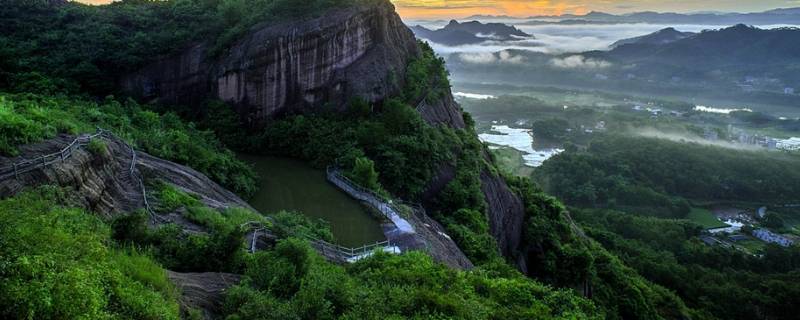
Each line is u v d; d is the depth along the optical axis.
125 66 49.50
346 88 48.16
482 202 42.00
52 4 59.59
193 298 14.54
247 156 45.62
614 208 109.19
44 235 11.84
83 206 18.83
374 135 41.94
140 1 63.12
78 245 12.31
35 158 18.91
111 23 54.47
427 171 40.34
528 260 49.78
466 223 38.31
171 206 23.41
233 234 18.55
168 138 34.28
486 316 17.83
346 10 49.72
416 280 19.84
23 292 9.48
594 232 75.25
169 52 50.28
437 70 58.38
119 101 48.09
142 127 37.78
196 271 17.48
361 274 20.19
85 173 20.48
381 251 23.17
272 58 47.44
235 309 14.36
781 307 60.31
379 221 31.48
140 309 11.61
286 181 39.31
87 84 48.16
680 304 54.41
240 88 48.12
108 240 15.60
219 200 28.84
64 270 10.73
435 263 23.72
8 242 10.78
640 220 90.75
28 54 49.03
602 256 53.16
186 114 49.41
